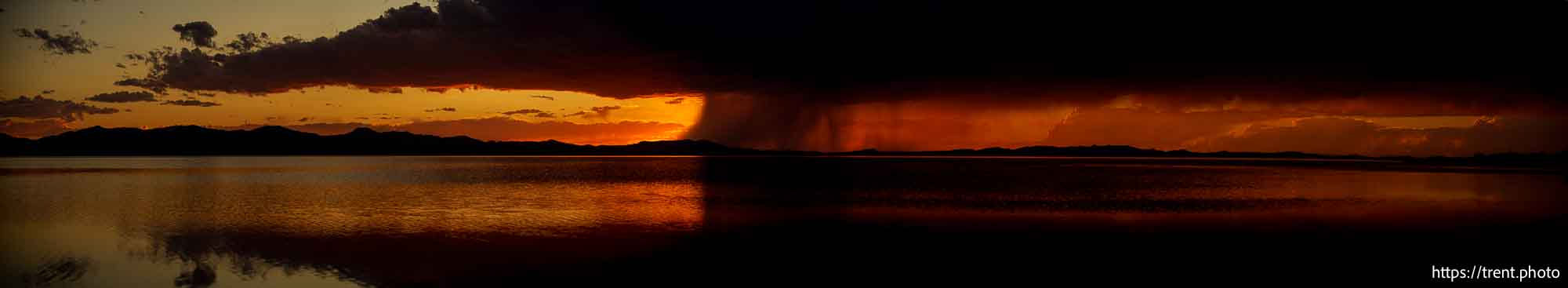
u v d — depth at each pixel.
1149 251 13.15
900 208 21.81
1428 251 13.14
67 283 10.68
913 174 49.72
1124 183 36.81
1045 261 12.20
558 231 15.40
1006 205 22.75
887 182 37.81
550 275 10.81
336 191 27.92
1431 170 58.91
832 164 82.19
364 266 11.52
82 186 29.73
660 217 18.34
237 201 22.91
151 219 17.72
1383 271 11.52
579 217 18.47
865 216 19.23
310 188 29.81
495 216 18.50
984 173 51.22
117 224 16.59
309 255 12.45
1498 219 18.17
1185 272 11.37
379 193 26.56
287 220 17.52
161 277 10.96
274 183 33.28
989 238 14.91
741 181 38.34
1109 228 16.62
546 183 34.56
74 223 16.88
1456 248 13.46
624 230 15.76
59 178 36.06
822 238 14.83
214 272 11.20
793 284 10.41
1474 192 28.11
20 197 23.84
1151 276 11.02
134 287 10.40
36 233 15.16
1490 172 51.78
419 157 121.06
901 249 13.45
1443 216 19.02
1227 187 32.72
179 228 15.90
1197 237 14.99
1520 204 22.41
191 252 12.86
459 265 11.52
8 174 40.59
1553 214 19.20
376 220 17.50
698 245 13.71
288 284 10.41
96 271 11.41
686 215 19.05
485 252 12.70
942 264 11.92
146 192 26.38
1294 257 12.55
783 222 17.56
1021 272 11.30
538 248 13.16
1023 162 93.56
